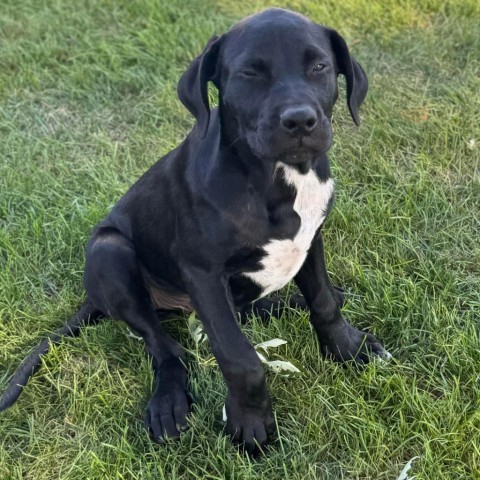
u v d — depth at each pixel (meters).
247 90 0.68
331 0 1.48
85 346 0.86
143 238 0.83
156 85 1.32
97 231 0.87
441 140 1.12
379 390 0.76
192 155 0.75
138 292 0.83
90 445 0.75
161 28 1.44
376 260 0.93
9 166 1.16
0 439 0.77
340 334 0.81
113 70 1.36
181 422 0.75
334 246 0.96
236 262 0.73
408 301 0.86
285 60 0.67
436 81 1.26
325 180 0.74
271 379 0.80
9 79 1.35
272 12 0.70
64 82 1.34
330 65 0.70
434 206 1.01
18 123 1.27
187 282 0.74
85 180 1.12
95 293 0.84
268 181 0.70
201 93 0.71
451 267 0.94
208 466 0.73
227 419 0.74
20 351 0.88
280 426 0.75
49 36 1.45
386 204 1.00
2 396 0.81
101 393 0.79
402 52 1.32
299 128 0.64
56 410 0.80
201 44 1.38
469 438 0.71
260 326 0.85
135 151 1.19
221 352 0.71
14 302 0.93
